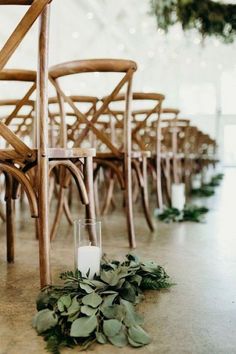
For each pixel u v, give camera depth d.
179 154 4.21
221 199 4.03
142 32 10.86
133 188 4.27
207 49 11.69
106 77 11.23
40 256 1.24
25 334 0.98
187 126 4.41
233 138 12.67
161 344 0.92
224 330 1.00
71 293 1.10
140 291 1.24
